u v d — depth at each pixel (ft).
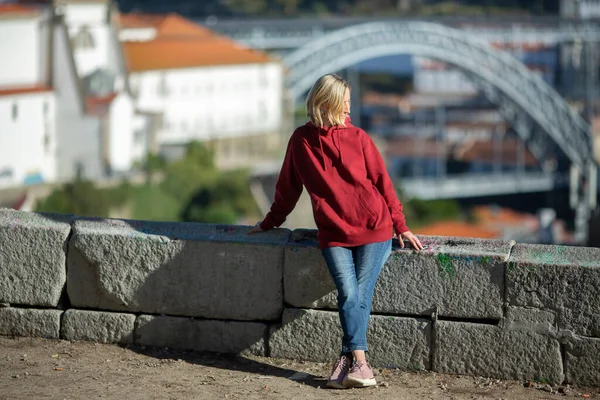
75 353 29.32
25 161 317.01
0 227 30.30
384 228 26.71
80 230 29.91
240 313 29.27
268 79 496.64
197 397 25.52
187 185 385.91
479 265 27.32
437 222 474.90
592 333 26.73
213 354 29.58
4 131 310.24
